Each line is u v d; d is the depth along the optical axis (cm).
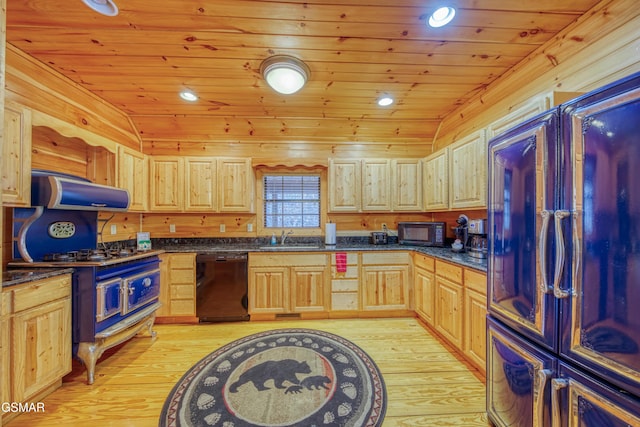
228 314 288
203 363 208
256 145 345
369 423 148
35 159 206
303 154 350
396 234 360
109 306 196
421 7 150
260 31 169
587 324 92
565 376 99
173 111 290
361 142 354
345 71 217
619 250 83
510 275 127
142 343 241
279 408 159
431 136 353
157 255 261
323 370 197
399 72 220
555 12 154
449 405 162
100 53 190
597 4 149
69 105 226
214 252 289
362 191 331
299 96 263
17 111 162
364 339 248
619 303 83
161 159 310
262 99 269
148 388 178
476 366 199
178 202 311
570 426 97
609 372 85
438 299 246
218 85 239
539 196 109
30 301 155
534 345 113
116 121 286
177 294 285
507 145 129
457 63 207
